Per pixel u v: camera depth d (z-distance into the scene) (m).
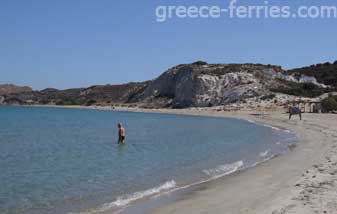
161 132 52.78
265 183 17.61
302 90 138.75
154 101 171.00
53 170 22.75
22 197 16.16
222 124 68.62
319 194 14.50
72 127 63.91
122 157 28.23
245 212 13.05
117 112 141.00
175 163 24.91
